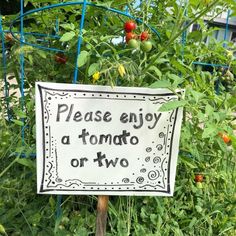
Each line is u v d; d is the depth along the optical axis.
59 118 1.00
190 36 1.45
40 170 1.02
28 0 1.43
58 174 1.03
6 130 1.27
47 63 1.33
